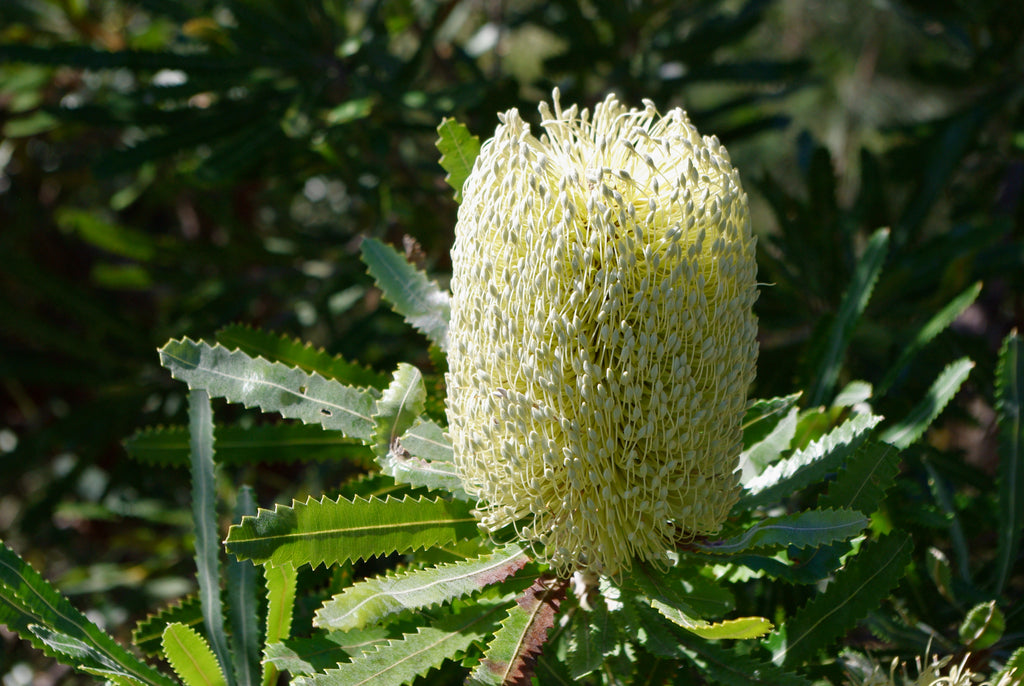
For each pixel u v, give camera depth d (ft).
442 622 2.45
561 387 2.36
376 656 2.40
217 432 2.70
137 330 4.38
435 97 3.45
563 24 4.62
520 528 2.50
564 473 2.40
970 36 4.21
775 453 2.66
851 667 2.57
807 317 3.61
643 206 2.37
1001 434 2.70
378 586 2.41
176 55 3.39
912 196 3.76
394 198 4.06
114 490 4.66
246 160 3.22
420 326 2.68
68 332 4.31
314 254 4.57
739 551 2.45
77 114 3.39
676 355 2.36
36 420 5.20
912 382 3.42
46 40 4.59
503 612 2.48
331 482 4.33
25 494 5.50
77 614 2.46
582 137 2.41
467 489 2.46
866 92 6.41
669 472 2.39
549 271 2.35
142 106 3.44
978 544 3.15
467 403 2.42
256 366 2.56
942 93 5.89
